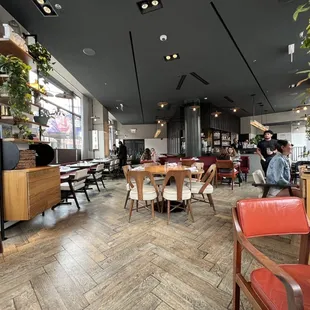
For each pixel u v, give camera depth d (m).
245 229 1.10
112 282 1.57
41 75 3.70
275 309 0.80
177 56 4.00
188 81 5.39
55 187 2.95
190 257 1.92
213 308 1.31
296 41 3.49
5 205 2.30
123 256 1.95
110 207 3.67
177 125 10.46
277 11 2.76
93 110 8.00
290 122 9.63
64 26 3.00
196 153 7.21
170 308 1.31
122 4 2.58
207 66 4.48
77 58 4.03
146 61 4.20
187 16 2.85
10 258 1.93
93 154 7.92
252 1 2.59
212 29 3.16
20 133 2.67
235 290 1.12
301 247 1.20
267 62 4.31
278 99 7.21
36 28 3.04
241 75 5.01
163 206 3.40
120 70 4.64
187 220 2.94
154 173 3.05
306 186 2.18
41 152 3.03
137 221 2.91
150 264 1.81
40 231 2.57
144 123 12.76
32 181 2.36
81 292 1.46
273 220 1.15
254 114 9.99
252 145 9.30
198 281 1.58
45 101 5.32
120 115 10.20
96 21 2.90
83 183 4.02
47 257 1.95
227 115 9.70
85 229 2.63
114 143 12.41
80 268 1.76
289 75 5.02
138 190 2.89
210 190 3.25
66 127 6.43
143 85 5.67
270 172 2.69
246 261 1.85
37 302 1.37
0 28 2.77
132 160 11.27
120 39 3.38
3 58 2.26
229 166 5.29
